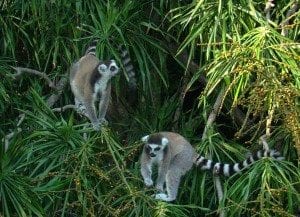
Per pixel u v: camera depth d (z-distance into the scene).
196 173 6.07
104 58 6.36
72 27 6.47
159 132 6.18
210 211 6.05
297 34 6.21
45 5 6.46
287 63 5.88
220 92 6.14
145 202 5.68
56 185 5.70
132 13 6.52
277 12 6.39
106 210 5.68
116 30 6.38
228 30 6.16
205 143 6.10
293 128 5.46
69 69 6.41
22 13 6.43
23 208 5.66
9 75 6.33
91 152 5.82
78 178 5.60
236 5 6.16
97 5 6.41
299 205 5.86
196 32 6.09
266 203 5.73
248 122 6.30
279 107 5.52
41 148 5.87
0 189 5.63
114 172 5.88
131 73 6.46
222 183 6.05
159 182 5.93
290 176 5.80
